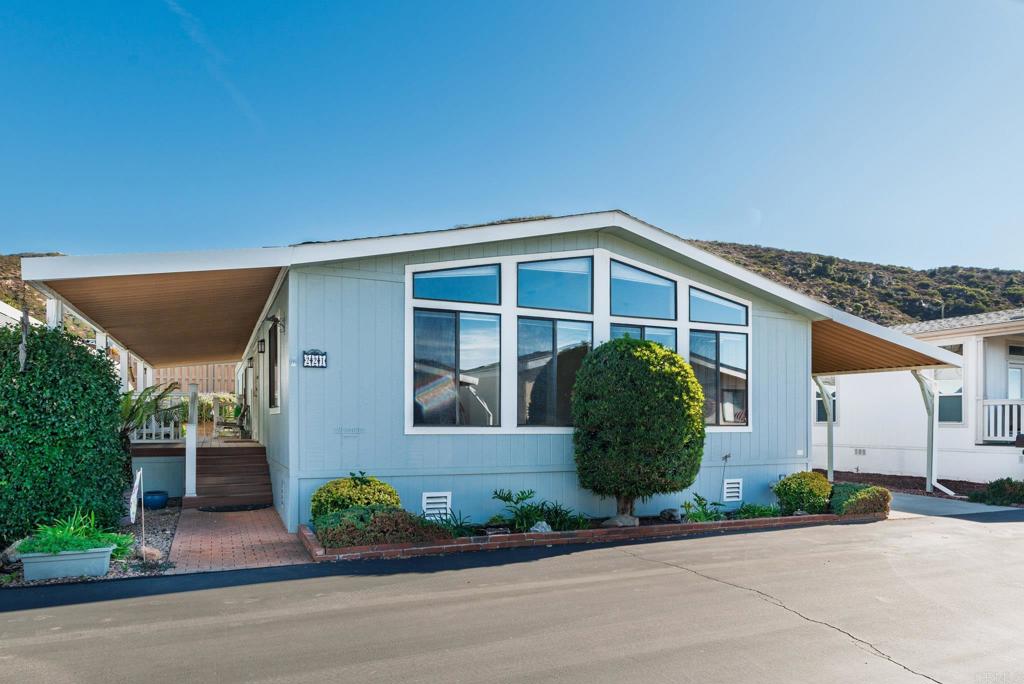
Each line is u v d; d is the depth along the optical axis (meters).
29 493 7.59
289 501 9.25
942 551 9.02
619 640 5.27
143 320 12.44
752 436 12.86
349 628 5.44
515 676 4.52
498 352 10.58
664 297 12.09
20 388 7.57
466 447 10.27
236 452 12.95
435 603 6.20
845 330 13.85
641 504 11.51
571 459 11.05
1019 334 17.20
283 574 7.20
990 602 6.54
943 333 18.42
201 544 8.61
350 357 9.59
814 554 8.72
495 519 10.33
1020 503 13.99
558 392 11.00
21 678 4.36
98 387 8.23
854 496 11.91
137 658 4.72
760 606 6.28
